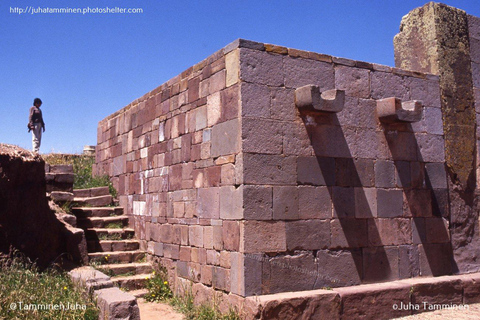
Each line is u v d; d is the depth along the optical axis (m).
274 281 6.40
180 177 8.14
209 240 7.12
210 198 7.15
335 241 6.94
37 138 14.16
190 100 7.96
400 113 7.39
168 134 8.72
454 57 8.79
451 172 8.35
